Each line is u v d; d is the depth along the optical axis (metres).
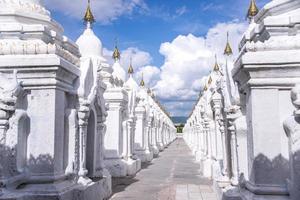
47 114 8.55
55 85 8.57
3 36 8.91
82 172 9.97
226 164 11.84
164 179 17.83
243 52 8.12
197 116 30.08
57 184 8.50
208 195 13.23
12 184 7.79
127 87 21.22
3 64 8.31
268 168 7.40
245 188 8.48
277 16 7.80
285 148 7.43
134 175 19.34
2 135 7.41
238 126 9.05
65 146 9.55
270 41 7.48
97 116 12.62
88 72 10.56
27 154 8.52
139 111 27.06
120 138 18.55
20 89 8.27
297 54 7.25
